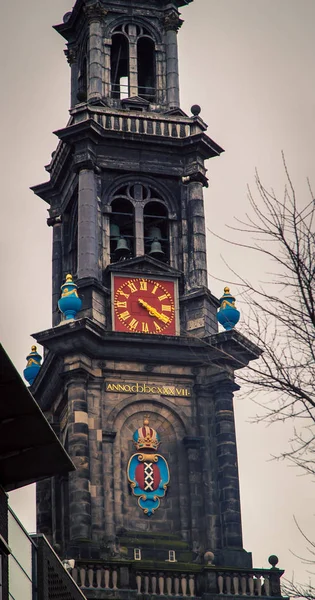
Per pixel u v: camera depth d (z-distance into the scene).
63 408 81.81
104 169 85.00
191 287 83.38
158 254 84.62
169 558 77.94
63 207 87.50
